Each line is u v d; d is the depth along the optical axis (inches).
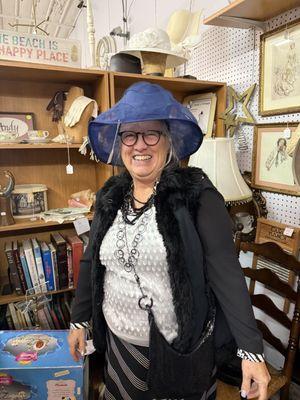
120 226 35.3
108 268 36.4
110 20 138.5
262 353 29.2
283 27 55.6
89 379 55.7
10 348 49.4
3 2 155.3
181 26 73.3
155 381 32.7
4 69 54.2
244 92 66.1
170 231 30.9
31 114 65.7
